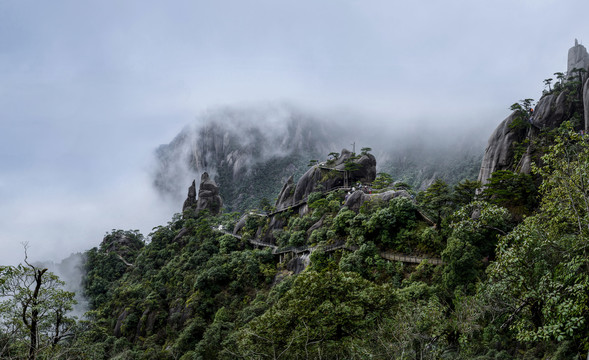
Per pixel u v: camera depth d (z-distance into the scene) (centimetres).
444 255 3797
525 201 4359
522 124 5656
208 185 11106
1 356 1678
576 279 1352
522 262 1548
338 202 6325
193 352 4616
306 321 2355
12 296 1872
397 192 5369
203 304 5878
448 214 4603
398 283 4184
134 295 7162
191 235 8931
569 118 6016
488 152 5931
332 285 2581
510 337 2898
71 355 1975
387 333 2156
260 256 6375
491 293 1672
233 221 8850
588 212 1448
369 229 4909
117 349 5778
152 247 9175
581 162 1530
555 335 1283
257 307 4944
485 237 3825
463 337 1903
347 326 2433
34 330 1883
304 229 6369
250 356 2236
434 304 2439
